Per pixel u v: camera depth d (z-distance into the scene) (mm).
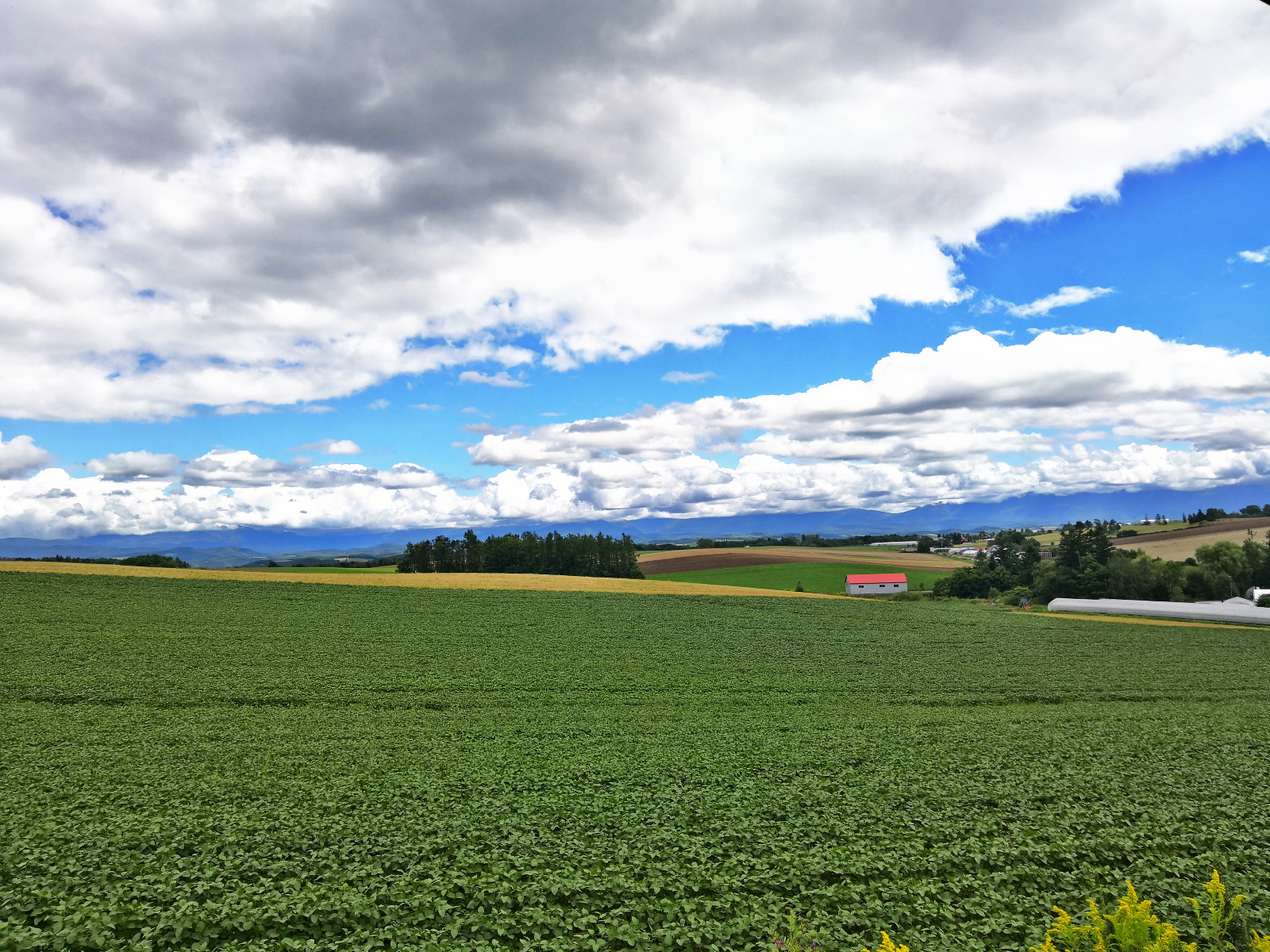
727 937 12023
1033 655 55562
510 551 136125
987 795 20531
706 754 26078
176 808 19031
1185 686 45750
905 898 13477
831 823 17891
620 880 14008
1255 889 13375
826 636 60562
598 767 24000
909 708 39000
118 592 62125
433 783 21828
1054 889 14148
